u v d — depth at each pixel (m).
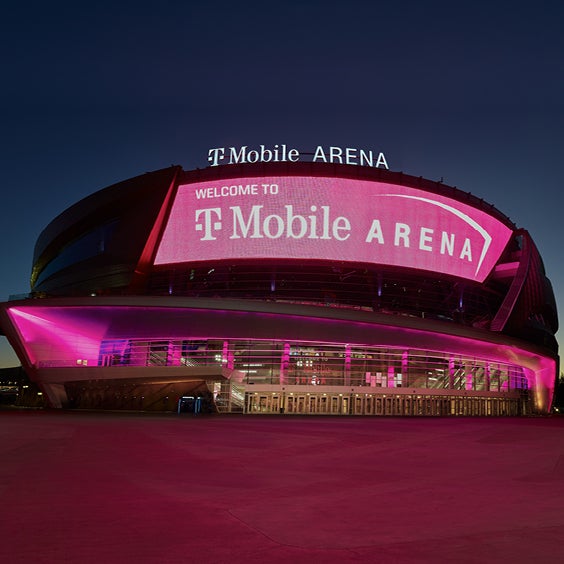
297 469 14.24
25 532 7.48
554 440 24.61
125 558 6.30
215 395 49.69
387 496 10.52
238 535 7.38
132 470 13.48
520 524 8.16
